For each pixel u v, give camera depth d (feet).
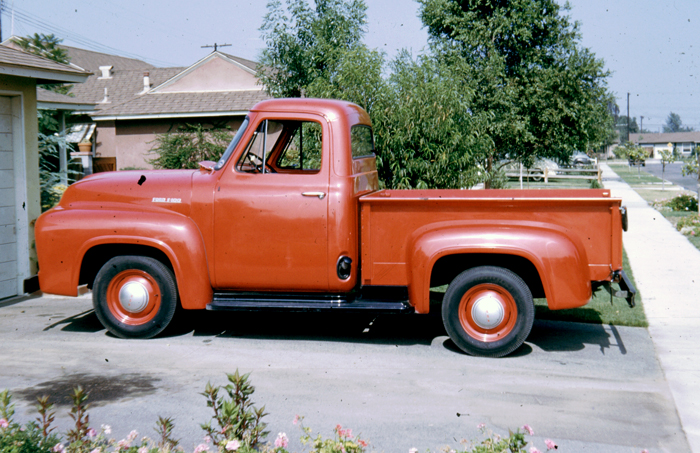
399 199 18.35
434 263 18.49
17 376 16.58
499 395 15.46
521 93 47.52
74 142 86.94
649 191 85.35
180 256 19.26
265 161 19.90
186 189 19.62
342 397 15.29
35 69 26.09
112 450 11.76
